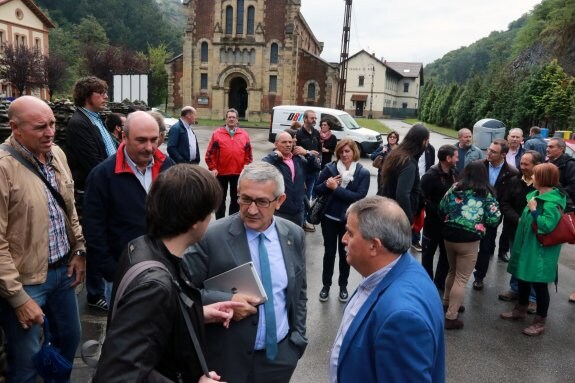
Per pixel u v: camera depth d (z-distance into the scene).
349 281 6.06
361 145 20.23
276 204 2.45
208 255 2.38
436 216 5.48
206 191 1.59
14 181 2.57
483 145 13.62
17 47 35.78
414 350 1.67
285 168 5.60
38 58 36.25
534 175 4.58
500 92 36.06
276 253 2.53
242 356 2.30
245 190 2.38
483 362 4.14
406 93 86.38
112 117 4.98
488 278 6.31
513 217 5.68
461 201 4.57
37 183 2.71
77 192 4.68
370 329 1.84
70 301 3.07
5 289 2.46
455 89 50.94
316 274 6.32
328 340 4.46
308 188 8.82
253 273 2.23
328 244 5.28
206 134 28.97
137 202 3.31
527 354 4.31
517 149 7.45
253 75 42.06
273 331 2.41
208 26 42.12
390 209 2.00
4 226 2.51
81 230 3.32
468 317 5.09
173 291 1.44
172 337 1.48
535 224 4.45
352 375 1.87
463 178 4.58
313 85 42.78
